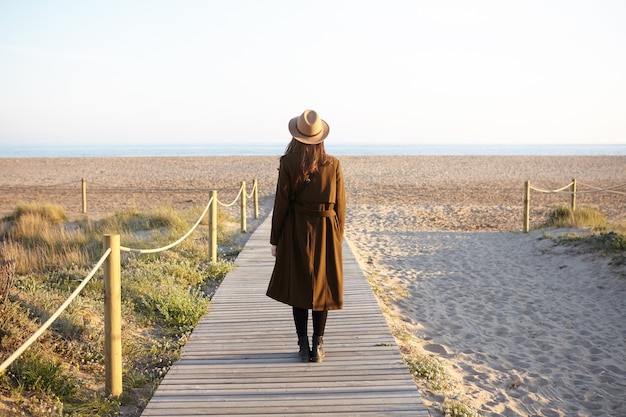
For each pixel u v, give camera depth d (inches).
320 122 160.4
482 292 331.0
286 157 159.8
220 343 194.9
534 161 2113.7
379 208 753.0
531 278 366.3
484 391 185.8
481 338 247.4
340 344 191.6
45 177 1363.2
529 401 182.5
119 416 149.7
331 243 163.0
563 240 445.1
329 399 148.7
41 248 367.9
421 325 260.5
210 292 293.9
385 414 140.6
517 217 678.5
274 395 151.3
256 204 640.4
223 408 143.8
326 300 162.2
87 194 942.4
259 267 339.9
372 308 240.4
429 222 640.4
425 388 171.2
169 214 512.1
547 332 258.2
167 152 6427.2
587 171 1601.9
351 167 1727.4
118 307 158.6
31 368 157.9
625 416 175.0
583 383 200.2
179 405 145.6
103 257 152.7
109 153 5915.4
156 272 304.2
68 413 145.5
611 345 241.1
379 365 172.1
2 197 886.4
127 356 192.1
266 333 205.8
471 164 1913.1
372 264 403.9
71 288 265.6
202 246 412.8
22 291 229.6
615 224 508.7
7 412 137.9
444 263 414.0
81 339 198.2
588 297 318.7
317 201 160.1
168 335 218.1
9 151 7436.0
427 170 1609.3
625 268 347.9
